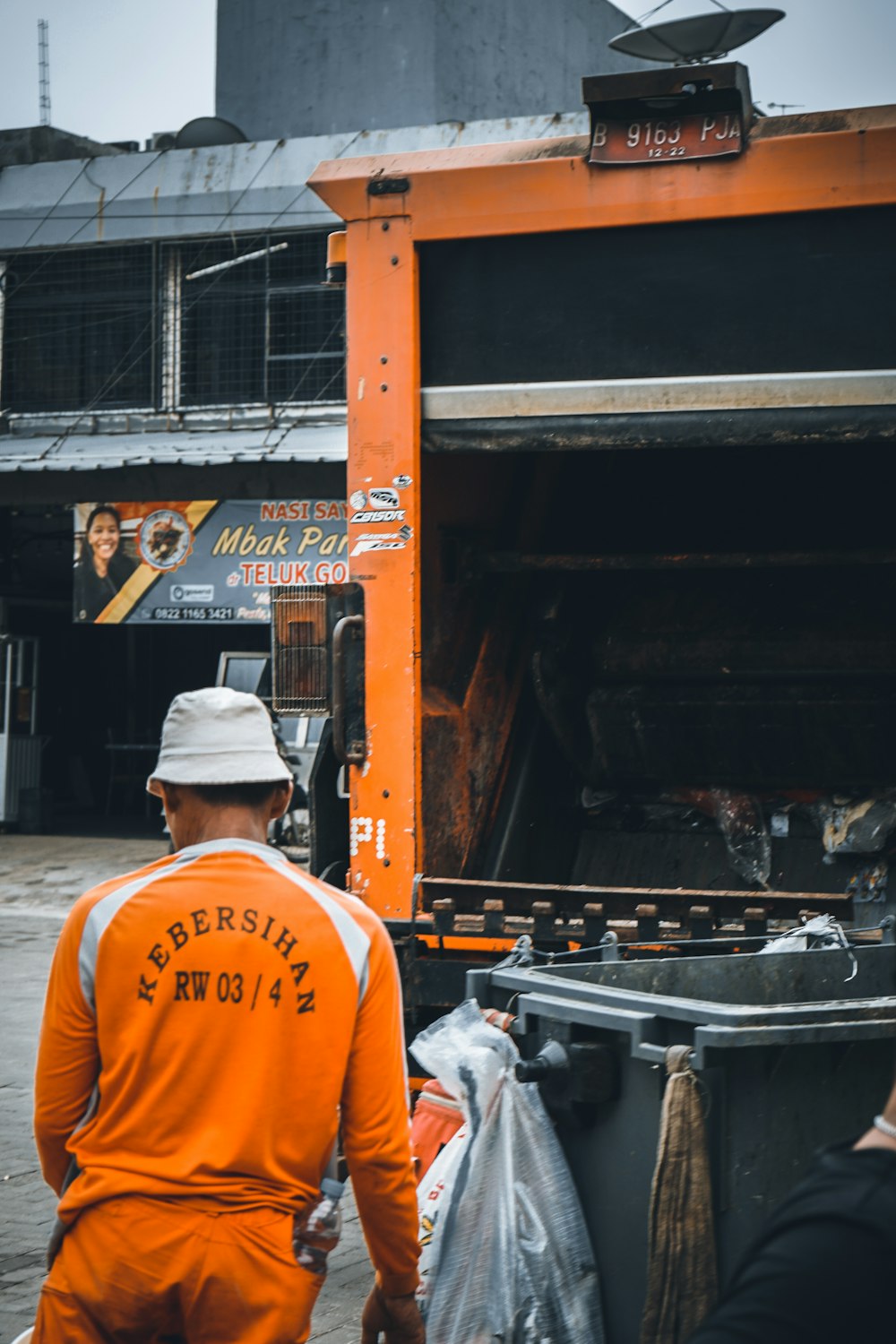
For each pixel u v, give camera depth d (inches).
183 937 89.5
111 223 661.9
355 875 180.9
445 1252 115.0
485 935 172.9
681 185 173.2
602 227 175.9
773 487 233.1
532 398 179.6
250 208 645.3
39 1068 92.0
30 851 653.9
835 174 167.9
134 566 649.6
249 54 756.0
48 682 842.8
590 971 126.7
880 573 216.5
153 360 660.7
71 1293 87.8
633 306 176.6
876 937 150.6
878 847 207.2
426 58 717.9
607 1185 115.3
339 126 735.1
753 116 176.4
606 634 225.6
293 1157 89.5
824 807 214.2
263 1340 86.7
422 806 182.7
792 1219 58.1
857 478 228.4
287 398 647.1
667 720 219.6
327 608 183.5
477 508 211.8
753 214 170.9
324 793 185.2
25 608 773.3
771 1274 56.4
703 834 224.2
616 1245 114.5
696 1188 105.5
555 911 170.1
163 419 658.2
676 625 221.1
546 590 224.7
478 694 207.8
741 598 221.1
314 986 90.1
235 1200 87.0
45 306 676.1
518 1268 113.3
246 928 90.0
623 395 176.6
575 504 241.3
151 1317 87.2
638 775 225.0
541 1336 112.5
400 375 181.9
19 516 741.3
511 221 178.4
